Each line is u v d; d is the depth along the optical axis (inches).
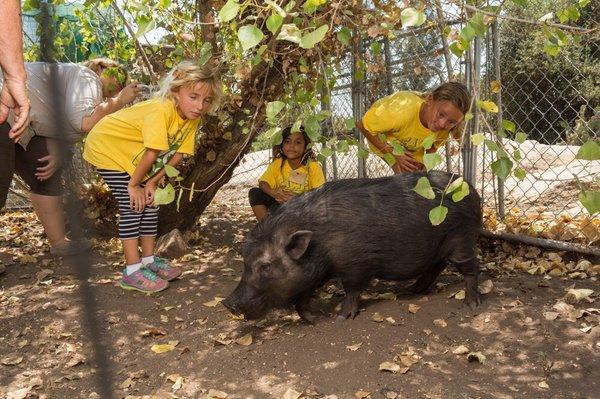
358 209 139.6
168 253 207.2
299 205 142.5
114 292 171.0
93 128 175.0
